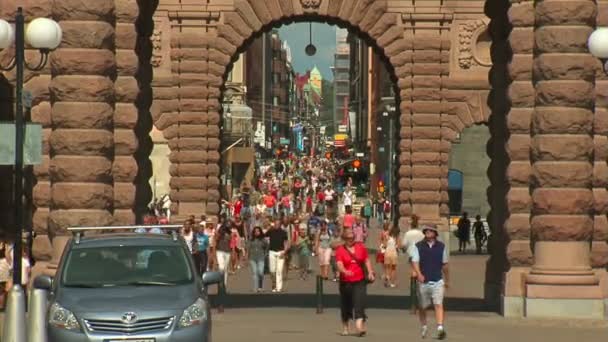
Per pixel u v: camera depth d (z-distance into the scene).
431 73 182.88
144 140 98.81
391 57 181.75
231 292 128.88
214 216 181.12
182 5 178.25
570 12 87.06
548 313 87.81
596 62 88.38
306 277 149.25
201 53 178.75
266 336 81.62
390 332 84.88
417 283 87.25
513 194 90.88
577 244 88.06
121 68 91.12
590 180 88.31
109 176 88.44
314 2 176.50
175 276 65.44
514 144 91.00
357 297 82.38
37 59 91.75
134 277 65.19
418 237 122.44
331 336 82.31
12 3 92.06
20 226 68.12
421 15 181.00
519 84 90.81
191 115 179.88
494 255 99.12
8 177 100.94
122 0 90.75
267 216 145.50
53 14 87.25
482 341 78.44
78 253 66.38
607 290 89.94
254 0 177.62
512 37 91.00
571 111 87.62
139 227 69.94
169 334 60.97
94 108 87.06
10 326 66.19
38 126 70.00
